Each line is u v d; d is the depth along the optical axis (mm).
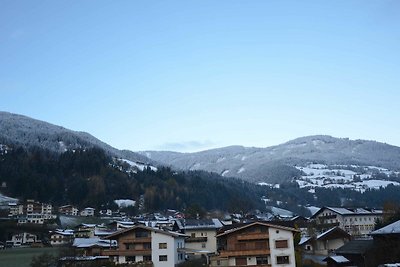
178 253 80875
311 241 94375
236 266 68062
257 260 69188
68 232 150625
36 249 126625
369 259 61469
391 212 108125
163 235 78250
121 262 76688
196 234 96062
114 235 79688
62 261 74812
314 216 158125
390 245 57344
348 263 66000
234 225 90125
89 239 100062
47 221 183875
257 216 194250
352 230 139000
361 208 154375
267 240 69562
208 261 81750
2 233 153375
